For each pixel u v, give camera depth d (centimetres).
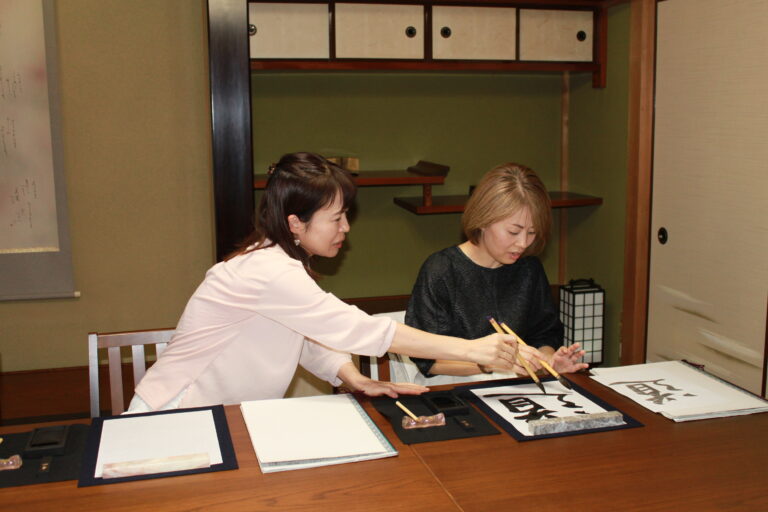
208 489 120
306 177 157
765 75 247
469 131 367
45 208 284
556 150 379
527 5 324
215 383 167
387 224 366
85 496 117
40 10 271
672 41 293
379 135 356
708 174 279
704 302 286
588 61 337
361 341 151
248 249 164
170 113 291
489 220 186
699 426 146
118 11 280
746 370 266
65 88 280
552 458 132
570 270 383
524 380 174
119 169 290
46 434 137
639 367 183
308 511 113
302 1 299
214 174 269
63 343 297
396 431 142
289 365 169
